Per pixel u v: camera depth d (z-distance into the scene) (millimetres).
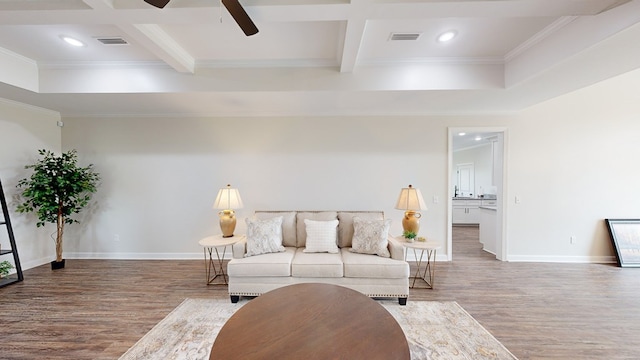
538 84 2797
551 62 2359
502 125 4074
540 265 3918
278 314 1625
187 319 2463
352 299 1815
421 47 2670
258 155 4168
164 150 4188
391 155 4133
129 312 2586
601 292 3020
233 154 4172
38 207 3867
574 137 4039
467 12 1843
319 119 4141
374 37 2457
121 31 2367
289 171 4168
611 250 4023
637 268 3773
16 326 2344
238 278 2797
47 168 3660
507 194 4098
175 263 4012
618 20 1805
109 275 3527
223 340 1380
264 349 1310
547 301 2814
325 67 2994
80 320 2439
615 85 3994
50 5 1764
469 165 8477
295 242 3449
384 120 4125
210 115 4160
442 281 3359
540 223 4094
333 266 2770
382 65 2971
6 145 3564
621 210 4016
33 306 2701
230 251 4242
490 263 4023
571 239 4066
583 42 2061
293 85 3004
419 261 3906
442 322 2420
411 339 2168
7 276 3410
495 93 3102
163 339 2164
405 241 3221
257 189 4184
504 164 4094
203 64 3002
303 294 1889
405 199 3275
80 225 4234
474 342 2133
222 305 2736
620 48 2037
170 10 1781
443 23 2229
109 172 4203
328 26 2330
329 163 4160
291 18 1907
